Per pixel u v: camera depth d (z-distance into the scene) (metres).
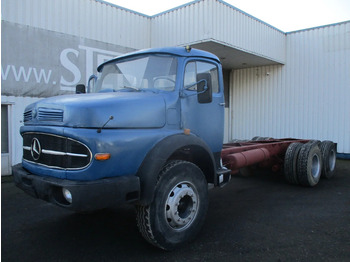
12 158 7.31
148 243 3.67
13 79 7.21
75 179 2.84
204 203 3.77
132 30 9.95
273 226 4.20
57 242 3.71
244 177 7.58
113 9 9.36
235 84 14.11
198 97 3.74
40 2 7.65
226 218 4.53
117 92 3.77
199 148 3.78
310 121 11.84
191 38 9.44
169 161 3.57
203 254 3.36
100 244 3.65
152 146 3.27
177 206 3.41
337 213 4.75
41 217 4.62
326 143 7.39
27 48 7.43
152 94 3.63
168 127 3.60
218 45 9.63
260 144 6.51
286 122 12.51
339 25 11.02
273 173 8.02
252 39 10.73
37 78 7.63
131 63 4.21
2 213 4.79
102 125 2.95
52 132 3.01
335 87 11.19
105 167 2.89
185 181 3.53
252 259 3.24
